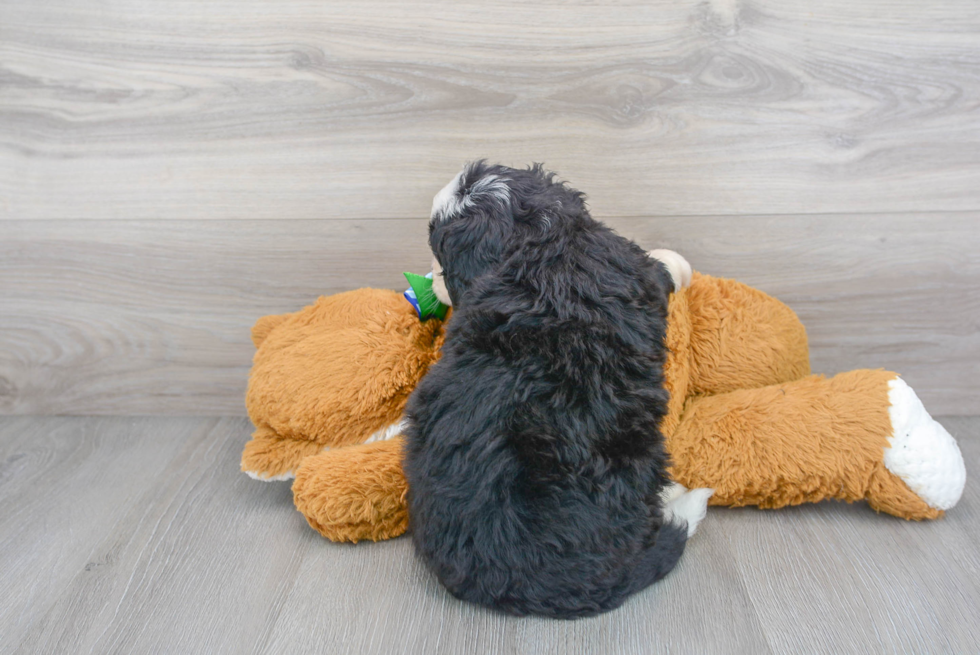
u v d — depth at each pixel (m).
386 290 1.21
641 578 0.87
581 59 1.21
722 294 1.15
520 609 0.85
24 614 0.88
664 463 0.86
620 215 1.28
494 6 1.19
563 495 0.78
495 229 0.85
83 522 1.08
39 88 1.26
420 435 0.85
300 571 0.96
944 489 0.98
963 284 1.29
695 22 1.19
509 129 1.25
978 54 1.18
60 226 1.33
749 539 1.00
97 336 1.39
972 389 1.34
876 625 0.83
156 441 1.34
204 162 1.29
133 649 0.83
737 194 1.26
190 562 0.98
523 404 0.78
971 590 0.89
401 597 0.90
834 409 1.01
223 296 1.36
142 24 1.23
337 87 1.24
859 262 1.29
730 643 0.81
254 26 1.22
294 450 1.09
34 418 1.42
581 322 0.80
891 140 1.22
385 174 1.28
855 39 1.18
